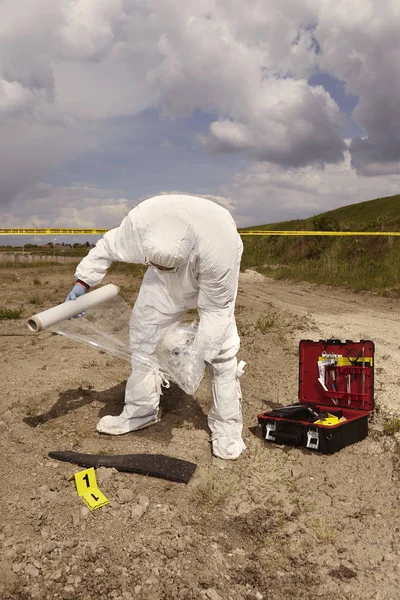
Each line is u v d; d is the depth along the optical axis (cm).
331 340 540
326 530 348
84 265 454
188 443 478
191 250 403
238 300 1502
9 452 447
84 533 335
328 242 2436
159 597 282
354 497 397
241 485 412
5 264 2783
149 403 494
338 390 532
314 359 550
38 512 355
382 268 1852
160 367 480
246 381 689
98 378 679
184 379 433
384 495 400
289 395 632
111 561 309
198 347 429
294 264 2425
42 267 2742
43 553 313
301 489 409
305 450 475
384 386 655
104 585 289
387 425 517
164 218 397
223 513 372
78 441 479
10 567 300
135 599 280
